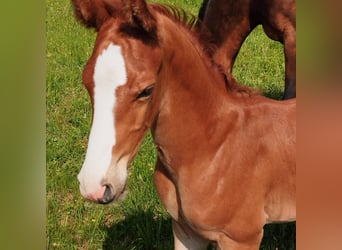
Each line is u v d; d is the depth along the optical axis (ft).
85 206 4.79
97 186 2.65
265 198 3.30
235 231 3.26
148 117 2.86
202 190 3.19
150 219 4.57
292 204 3.37
